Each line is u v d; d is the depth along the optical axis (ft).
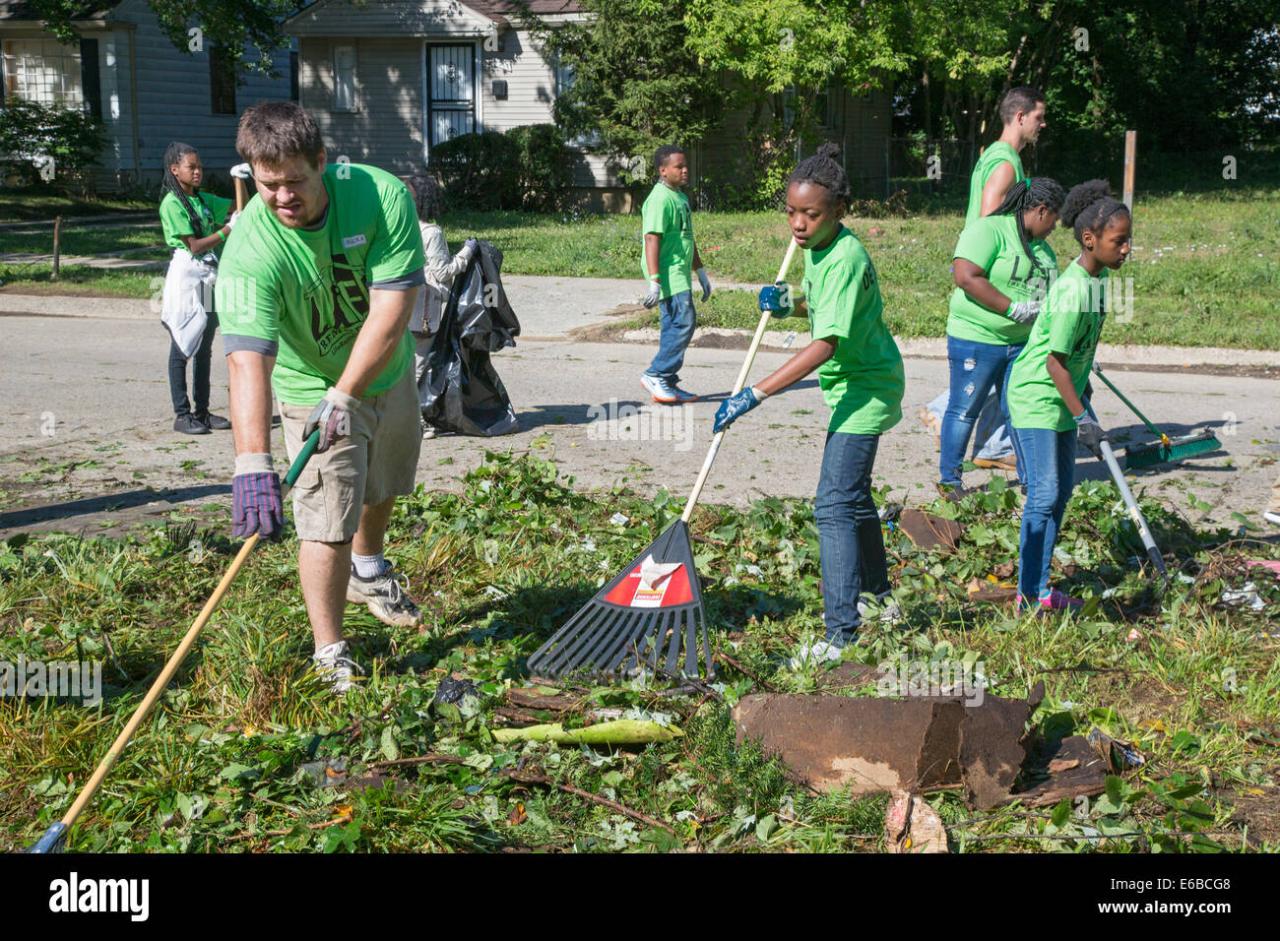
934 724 11.82
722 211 87.76
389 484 15.16
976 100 101.19
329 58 95.40
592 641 14.24
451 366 27.81
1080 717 13.30
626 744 12.73
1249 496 23.22
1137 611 16.78
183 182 28.37
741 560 18.69
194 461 26.25
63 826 10.52
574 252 62.39
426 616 16.62
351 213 13.15
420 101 94.32
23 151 91.91
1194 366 37.52
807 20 77.36
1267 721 13.44
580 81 85.87
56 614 16.75
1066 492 16.70
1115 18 116.26
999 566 18.85
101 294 50.60
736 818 11.41
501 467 22.75
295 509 14.11
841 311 14.02
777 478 24.58
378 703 13.85
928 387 33.94
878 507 20.92
